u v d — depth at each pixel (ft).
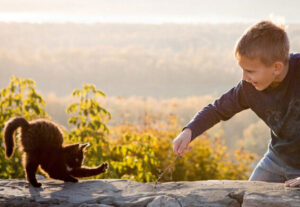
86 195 9.02
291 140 8.74
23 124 10.80
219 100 9.59
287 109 8.38
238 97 9.25
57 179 10.36
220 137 35.24
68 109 20.57
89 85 20.61
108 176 17.19
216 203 8.05
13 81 21.74
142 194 8.79
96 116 20.33
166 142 31.04
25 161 10.44
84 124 20.02
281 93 8.31
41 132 10.63
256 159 31.89
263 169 9.78
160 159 29.68
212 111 9.52
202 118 9.40
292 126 8.52
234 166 32.58
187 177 30.09
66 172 10.39
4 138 10.68
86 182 9.98
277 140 9.21
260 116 9.07
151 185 9.35
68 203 8.63
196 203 8.10
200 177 30.91
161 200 8.30
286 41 7.74
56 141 10.82
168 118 34.14
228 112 9.45
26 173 10.14
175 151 9.10
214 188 8.67
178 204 8.13
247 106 9.34
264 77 7.89
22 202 8.73
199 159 31.83
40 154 10.39
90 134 19.93
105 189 9.32
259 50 7.62
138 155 23.30
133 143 18.94
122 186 9.48
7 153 10.71
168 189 9.00
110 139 28.37
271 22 7.95
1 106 21.31
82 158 11.50
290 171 9.18
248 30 7.93
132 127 32.37
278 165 9.41
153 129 32.55
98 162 17.69
